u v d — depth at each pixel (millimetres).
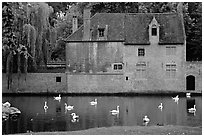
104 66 73625
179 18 76188
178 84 73000
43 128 42125
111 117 49156
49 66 84750
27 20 70312
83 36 73938
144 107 57312
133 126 41938
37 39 72312
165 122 45562
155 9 84688
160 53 73188
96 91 73625
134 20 76250
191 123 44750
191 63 72812
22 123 44969
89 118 48344
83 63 73938
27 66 73750
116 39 73312
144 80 73312
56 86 74062
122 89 73438
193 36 80750
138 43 73062
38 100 65812
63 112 52938
